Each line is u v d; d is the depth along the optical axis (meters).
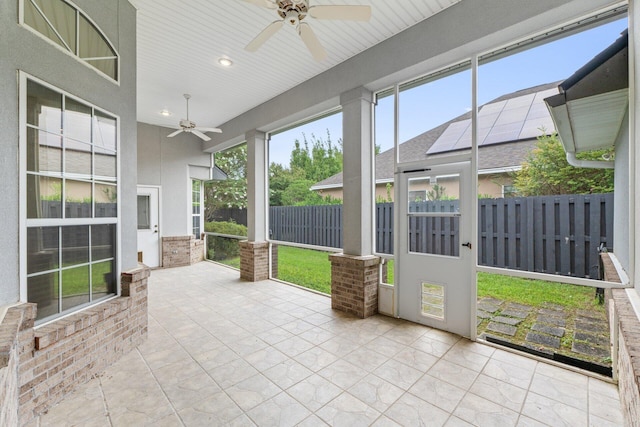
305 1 2.13
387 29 3.29
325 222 4.86
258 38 2.54
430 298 3.42
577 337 2.65
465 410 1.97
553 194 2.73
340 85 4.02
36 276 2.06
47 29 2.11
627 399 1.69
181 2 2.88
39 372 1.92
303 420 1.88
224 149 7.63
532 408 1.98
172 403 2.04
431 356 2.69
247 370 2.47
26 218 1.96
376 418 1.90
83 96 2.40
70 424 1.83
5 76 1.82
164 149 7.18
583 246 2.58
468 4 2.82
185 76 4.41
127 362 2.59
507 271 2.84
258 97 5.21
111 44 2.70
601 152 2.56
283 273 5.88
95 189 2.55
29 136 2.00
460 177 3.18
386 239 3.93
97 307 2.47
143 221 6.90
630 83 2.10
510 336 2.99
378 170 4.05
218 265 7.48
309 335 3.17
